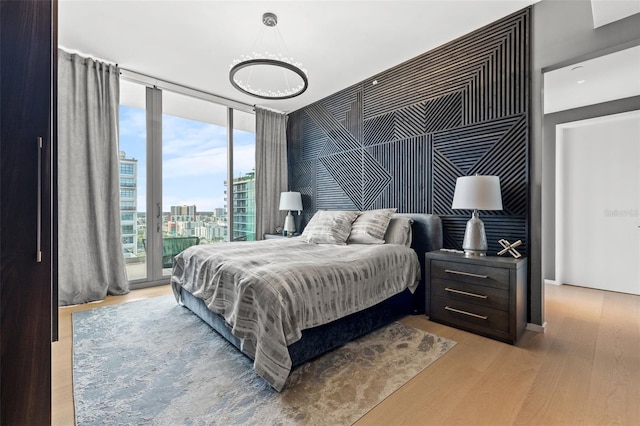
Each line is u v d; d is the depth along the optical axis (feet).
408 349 6.95
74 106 10.39
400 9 8.38
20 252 2.59
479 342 7.32
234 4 8.07
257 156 15.84
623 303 10.43
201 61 11.14
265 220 16.11
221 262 7.52
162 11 8.32
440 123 10.37
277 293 5.63
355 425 4.51
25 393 2.62
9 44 2.55
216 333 7.81
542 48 8.14
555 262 13.25
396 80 11.72
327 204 14.92
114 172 11.20
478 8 8.39
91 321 8.61
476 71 9.44
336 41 9.96
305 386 5.49
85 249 10.54
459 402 5.03
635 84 10.61
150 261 12.62
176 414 4.75
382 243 10.05
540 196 8.18
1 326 2.52
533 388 5.41
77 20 8.70
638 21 6.72
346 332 7.10
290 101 15.52
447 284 8.41
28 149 2.62
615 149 12.05
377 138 12.46
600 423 4.51
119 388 5.43
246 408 4.89
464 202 8.16
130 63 11.27
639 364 6.22
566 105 12.54
